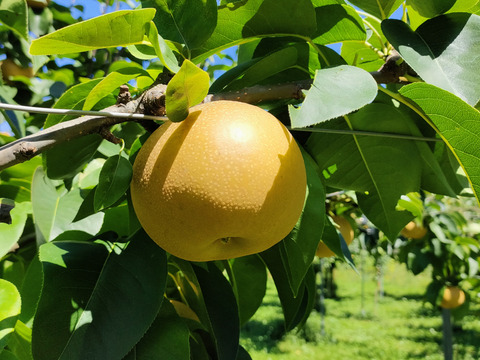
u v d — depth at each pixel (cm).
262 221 21
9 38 61
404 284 516
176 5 25
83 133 21
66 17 69
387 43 32
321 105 19
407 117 30
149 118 22
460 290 144
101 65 67
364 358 240
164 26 25
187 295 30
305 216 24
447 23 25
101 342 20
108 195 21
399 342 270
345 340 276
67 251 23
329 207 70
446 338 151
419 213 56
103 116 21
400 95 24
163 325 24
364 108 29
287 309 29
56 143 21
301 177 22
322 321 283
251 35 28
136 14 20
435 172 31
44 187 31
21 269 33
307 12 27
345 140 30
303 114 18
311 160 30
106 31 20
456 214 134
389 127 30
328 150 31
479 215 152
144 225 22
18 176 38
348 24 29
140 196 21
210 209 20
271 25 28
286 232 22
